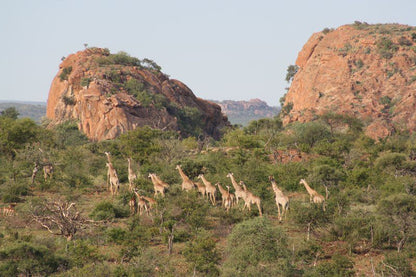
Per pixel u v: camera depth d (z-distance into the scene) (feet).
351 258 67.97
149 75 421.18
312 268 60.85
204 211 85.66
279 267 58.75
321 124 270.26
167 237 73.92
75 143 330.34
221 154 168.96
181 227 83.10
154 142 180.14
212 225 85.40
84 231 78.33
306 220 78.23
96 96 359.25
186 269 61.77
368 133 342.44
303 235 78.48
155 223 82.07
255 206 93.71
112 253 68.44
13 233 73.41
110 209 91.91
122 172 137.90
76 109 377.30
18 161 147.02
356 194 111.75
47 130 226.79
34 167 136.56
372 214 83.10
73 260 61.98
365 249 72.23
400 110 388.37
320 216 78.07
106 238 75.05
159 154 167.12
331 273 59.88
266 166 148.66
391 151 209.67
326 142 207.00
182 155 172.04
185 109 412.36
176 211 84.84
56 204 75.87
